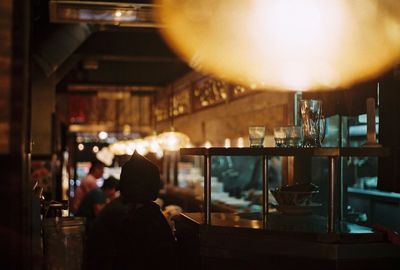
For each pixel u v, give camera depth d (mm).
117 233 3305
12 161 2508
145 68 11344
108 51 7852
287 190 3639
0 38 2533
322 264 2889
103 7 4098
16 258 2500
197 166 10852
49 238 3527
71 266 3535
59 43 5480
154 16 4352
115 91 12359
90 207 7344
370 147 3000
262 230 3125
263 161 3691
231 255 3193
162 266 3291
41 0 4703
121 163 4457
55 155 7273
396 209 5023
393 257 2932
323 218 3549
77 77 11000
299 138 3381
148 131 15711
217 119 8883
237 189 7750
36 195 3395
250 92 7094
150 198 3354
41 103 6949
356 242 2916
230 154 3295
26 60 2646
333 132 5344
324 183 5012
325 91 4309
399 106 3385
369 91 3818
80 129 15375
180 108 11750
